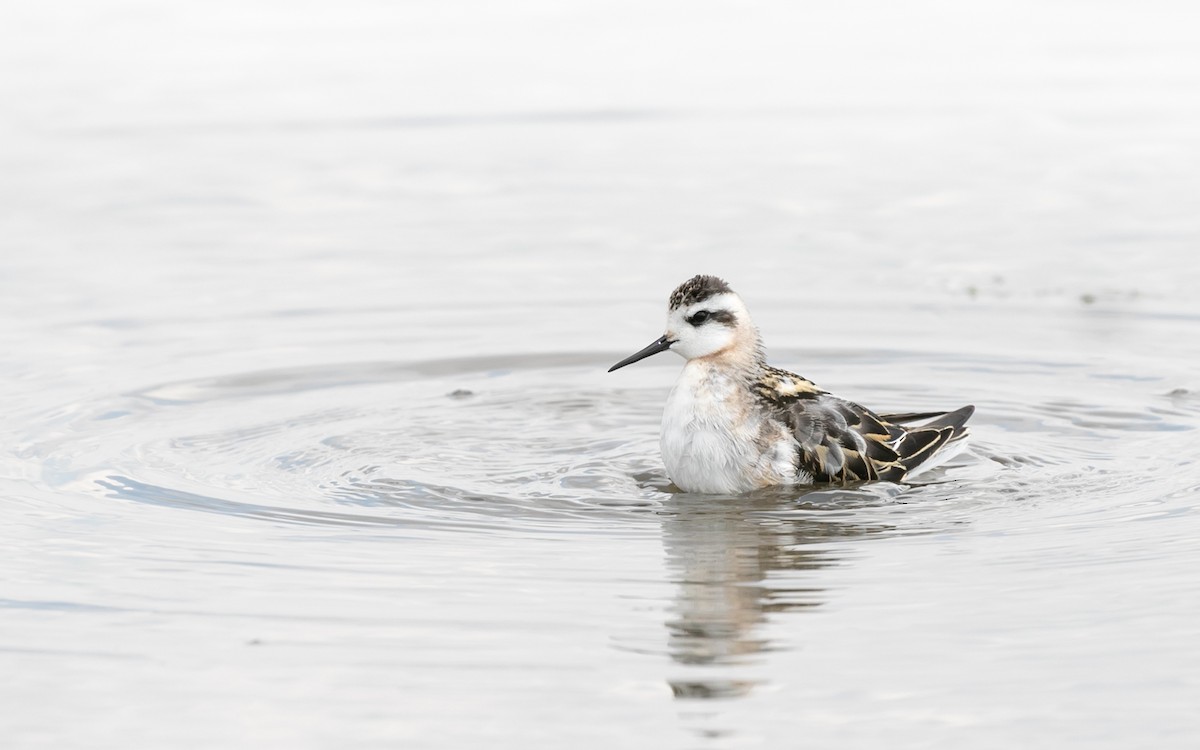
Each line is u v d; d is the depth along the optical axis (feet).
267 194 77.56
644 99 92.79
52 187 78.07
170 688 31.48
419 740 29.27
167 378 55.06
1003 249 68.64
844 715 30.01
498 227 72.59
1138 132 85.40
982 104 91.25
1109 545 38.81
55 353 57.31
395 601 35.63
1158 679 31.17
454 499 43.45
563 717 30.09
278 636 33.78
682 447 44.55
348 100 92.53
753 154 82.94
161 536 40.06
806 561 38.22
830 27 110.93
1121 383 54.19
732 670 31.96
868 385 54.75
